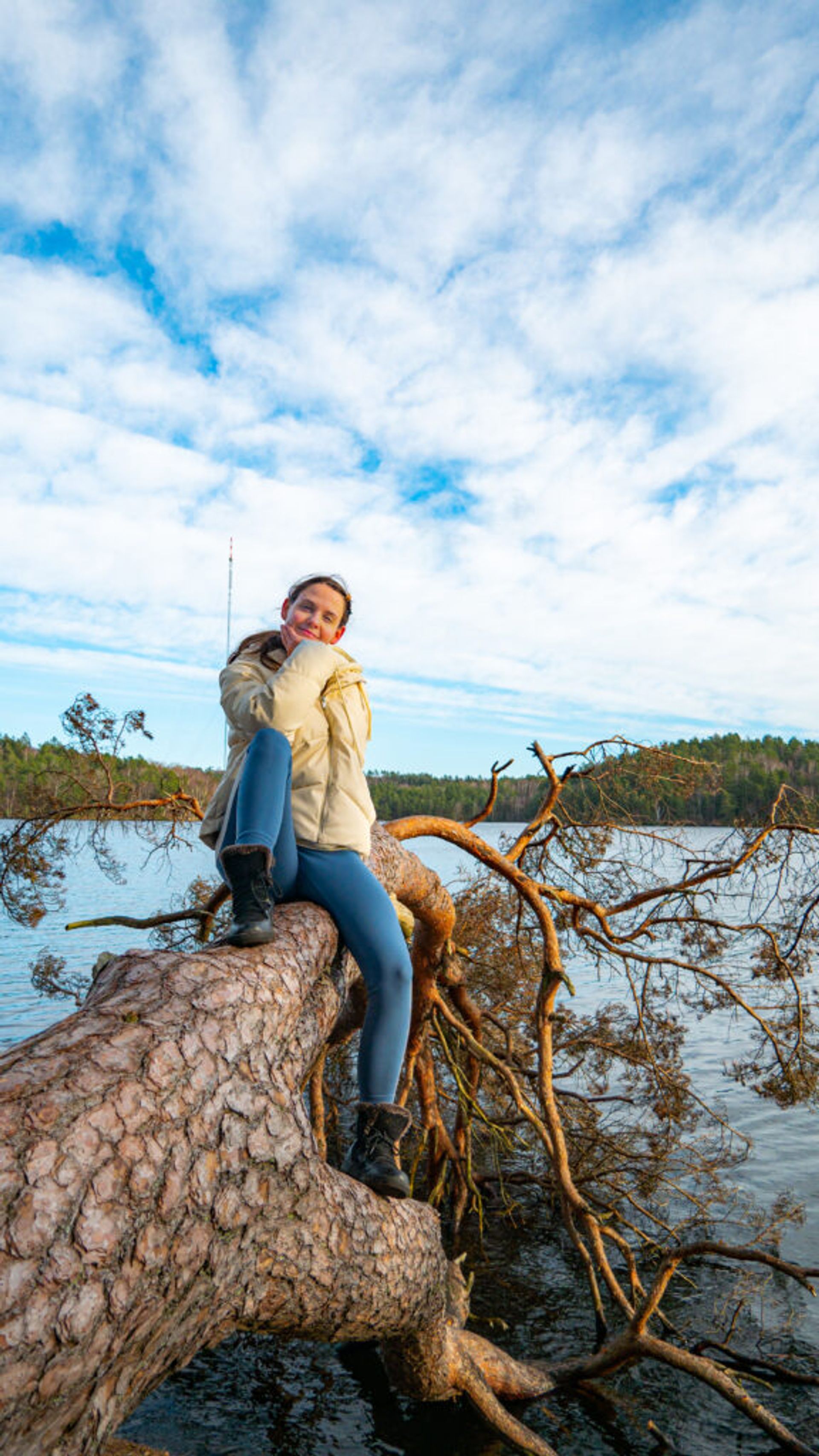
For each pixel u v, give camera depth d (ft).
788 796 17.83
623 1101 23.59
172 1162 5.31
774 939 17.79
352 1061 23.61
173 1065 5.67
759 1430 13.46
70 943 61.11
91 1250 4.55
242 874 7.48
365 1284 7.89
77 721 16.51
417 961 17.94
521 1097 18.29
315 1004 8.16
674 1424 13.57
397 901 15.56
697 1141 22.17
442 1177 20.98
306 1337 8.25
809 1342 16.01
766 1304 17.42
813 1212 21.08
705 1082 32.81
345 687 9.32
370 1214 8.05
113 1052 5.51
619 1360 13.51
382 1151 8.47
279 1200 6.55
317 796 8.80
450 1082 26.27
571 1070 22.86
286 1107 6.71
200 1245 5.55
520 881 16.79
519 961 23.00
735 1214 21.18
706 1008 19.36
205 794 18.29
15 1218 4.32
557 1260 19.77
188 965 6.74
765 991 20.04
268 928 7.41
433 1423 13.60
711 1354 15.70
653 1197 21.84
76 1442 4.83
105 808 16.96
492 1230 21.50
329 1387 14.69
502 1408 12.37
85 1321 4.45
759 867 17.75
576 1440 13.12
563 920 20.53
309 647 8.57
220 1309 6.26
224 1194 5.82
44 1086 5.03
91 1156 4.81
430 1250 9.27
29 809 16.56
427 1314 9.78
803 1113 28.89
